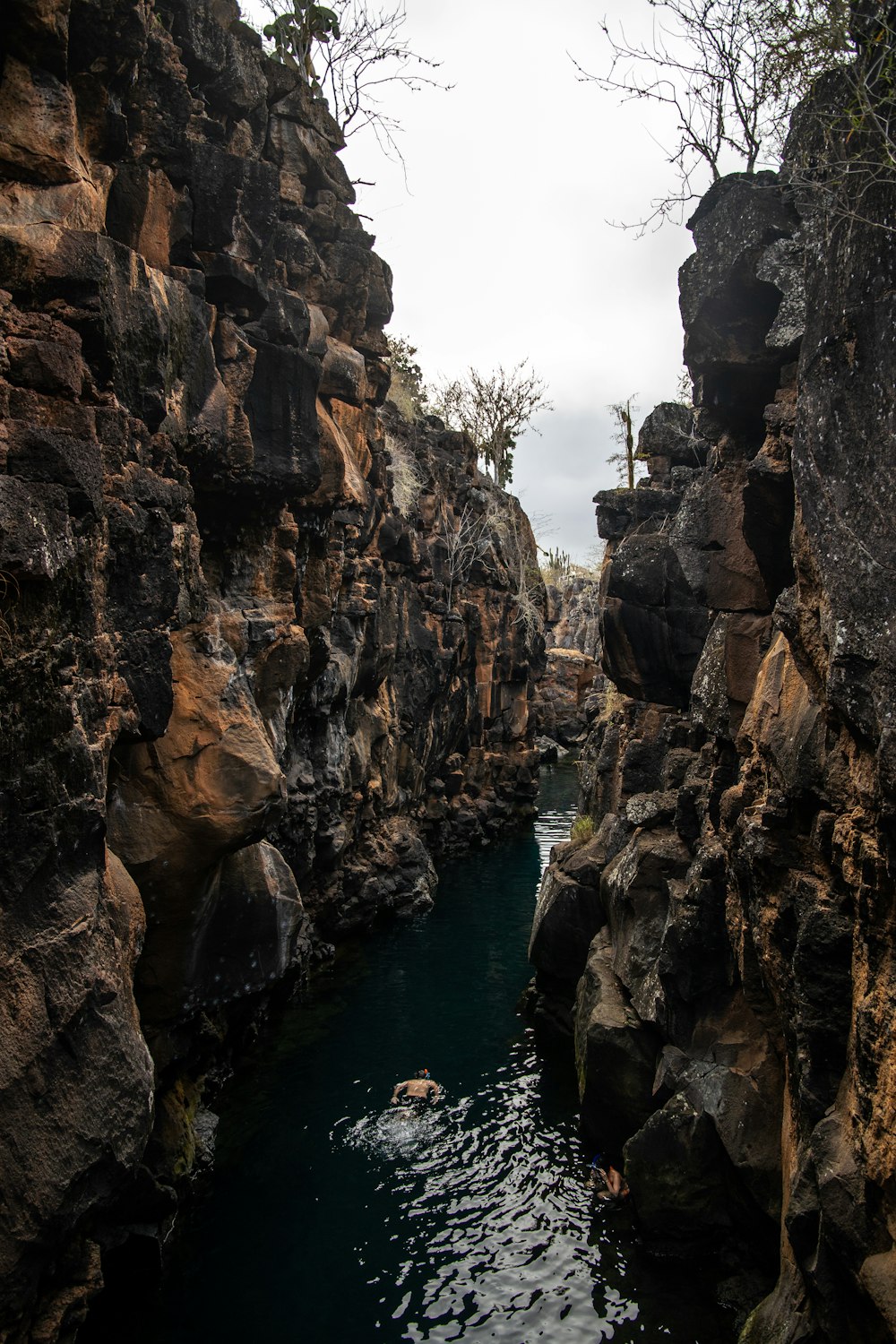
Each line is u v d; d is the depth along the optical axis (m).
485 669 38.16
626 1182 11.51
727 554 11.12
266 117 14.14
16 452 7.12
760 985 9.88
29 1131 6.66
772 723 8.69
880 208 6.72
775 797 8.24
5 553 6.37
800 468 7.33
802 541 7.43
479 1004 19.36
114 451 8.80
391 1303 10.42
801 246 8.93
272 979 12.92
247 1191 12.56
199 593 11.76
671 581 15.39
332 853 21.36
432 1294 10.56
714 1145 10.87
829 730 7.52
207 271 12.26
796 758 7.90
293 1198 12.41
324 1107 14.89
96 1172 7.35
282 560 15.19
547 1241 11.49
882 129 6.49
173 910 11.12
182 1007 11.66
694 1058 11.52
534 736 47.22
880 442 6.57
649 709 17.53
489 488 40.97
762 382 10.00
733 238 9.40
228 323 12.59
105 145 9.95
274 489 13.85
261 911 12.52
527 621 43.38
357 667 22.31
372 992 20.05
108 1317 10.20
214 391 12.20
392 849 26.84
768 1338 8.01
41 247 7.84
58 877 7.36
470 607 36.88
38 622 7.05
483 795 38.25
